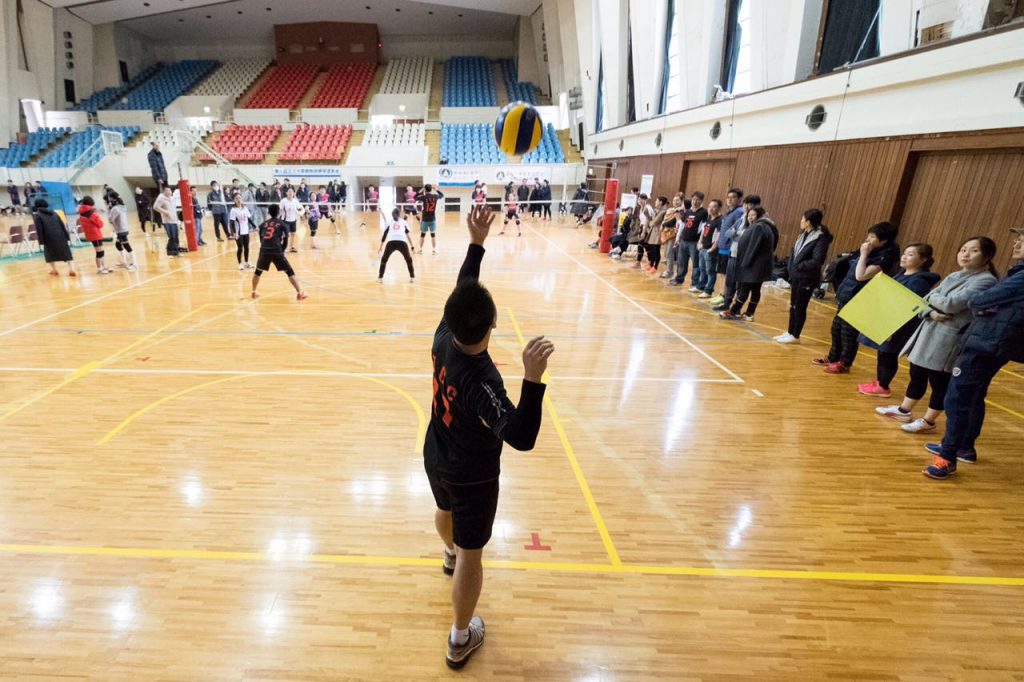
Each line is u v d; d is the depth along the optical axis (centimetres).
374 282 911
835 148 801
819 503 330
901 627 240
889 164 706
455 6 2352
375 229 1686
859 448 398
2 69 2034
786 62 914
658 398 479
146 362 534
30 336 603
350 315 712
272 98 2578
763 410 459
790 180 906
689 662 221
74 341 590
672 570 272
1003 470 371
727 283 748
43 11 2181
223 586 253
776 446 399
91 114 2353
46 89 2247
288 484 335
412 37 2908
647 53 1465
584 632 234
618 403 467
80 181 1928
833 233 814
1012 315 317
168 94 2572
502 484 343
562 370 539
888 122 705
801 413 455
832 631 237
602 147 1948
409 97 2527
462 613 204
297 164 2172
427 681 209
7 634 223
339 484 337
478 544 198
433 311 738
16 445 373
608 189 1248
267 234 745
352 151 2169
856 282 513
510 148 397
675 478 354
